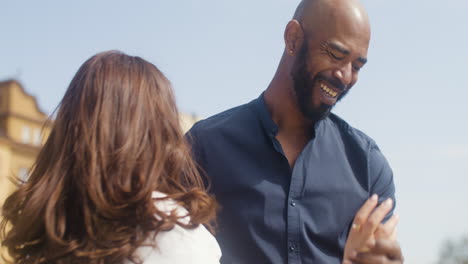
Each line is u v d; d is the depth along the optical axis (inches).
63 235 56.5
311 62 85.7
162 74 64.1
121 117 58.9
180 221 57.8
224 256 90.7
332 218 90.4
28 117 891.4
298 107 89.3
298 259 88.2
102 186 56.8
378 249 61.5
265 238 89.4
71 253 55.8
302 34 86.9
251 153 92.0
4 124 865.5
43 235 58.4
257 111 93.7
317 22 85.4
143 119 59.7
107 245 55.1
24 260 60.1
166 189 60.3
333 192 91.0
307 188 90.0
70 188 58.4
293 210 89.2
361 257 61.9
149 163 58.5
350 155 93.9
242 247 90.1
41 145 62.9
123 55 63.6
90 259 54.7
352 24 84.0
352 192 92.0
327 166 91.8
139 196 56.0
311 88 86.6
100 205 55.2
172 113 62.8
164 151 60.1
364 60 85.9
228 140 93.1
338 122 95.8
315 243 89.9
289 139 93.0
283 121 92.4
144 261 55.6
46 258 57.2
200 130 95.0
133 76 61.2
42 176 59.6
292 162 92.0
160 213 56.1
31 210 57.3
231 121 94.2
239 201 91.0
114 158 56.9
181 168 62.0
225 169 92.0
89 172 56.3
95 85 60.0
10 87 866.1
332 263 89.8
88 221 55.9
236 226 90.5
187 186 77.1
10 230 61.1
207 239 58.7
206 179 92.9
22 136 880.9
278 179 90.7
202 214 59.4
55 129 61.0
